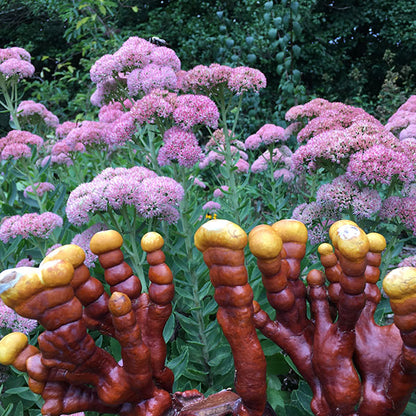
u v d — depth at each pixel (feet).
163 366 1.54
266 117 23.70
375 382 1.41
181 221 6.09
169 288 1.47
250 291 1.27
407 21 36.81
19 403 4.83
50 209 8.17
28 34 34.22
